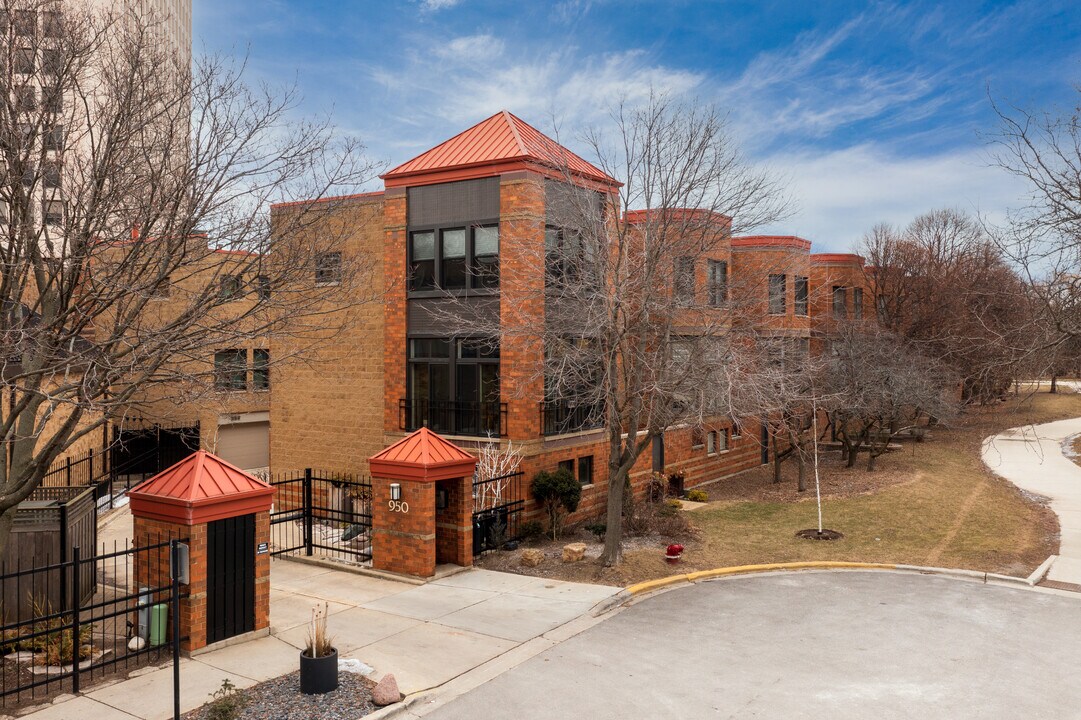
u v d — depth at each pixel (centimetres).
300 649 1102
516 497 1827
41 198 1120
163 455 2992
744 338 1881
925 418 4225
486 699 945
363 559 1647
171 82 1431
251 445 3111
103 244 1089
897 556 1695
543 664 1061
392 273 2023
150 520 1113
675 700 945
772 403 1848
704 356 1591
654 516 2008
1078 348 1493
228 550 1117
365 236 2111
